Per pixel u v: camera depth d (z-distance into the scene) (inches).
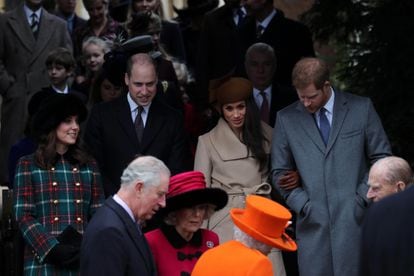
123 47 1341.0
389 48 1488.7
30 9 1668.3
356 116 1181.1
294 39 1520.7
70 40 1694.1
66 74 1448.1
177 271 984.9
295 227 1234.6
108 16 1729.8
